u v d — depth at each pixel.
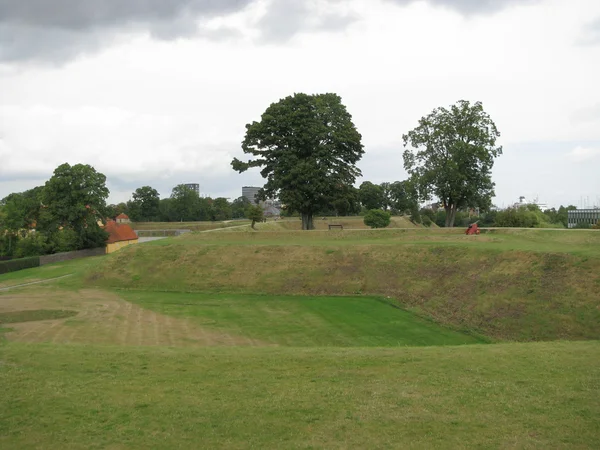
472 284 27.70
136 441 9.39
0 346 16.23
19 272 53.59
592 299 21.42
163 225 126.31
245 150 58.69
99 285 38.84
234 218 170.12
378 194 104.44
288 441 9.30
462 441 9.12
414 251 34.91
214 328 25.88
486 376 12.23
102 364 13.87
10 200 78.12
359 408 10.62
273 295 33.94
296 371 13.08
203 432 9.71
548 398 10.78
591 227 45.16
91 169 71.75
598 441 8.94
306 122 55.91
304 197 55.69
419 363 13.41
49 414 10.52
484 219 86.56
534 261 26.50
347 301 31.06
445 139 53.19
